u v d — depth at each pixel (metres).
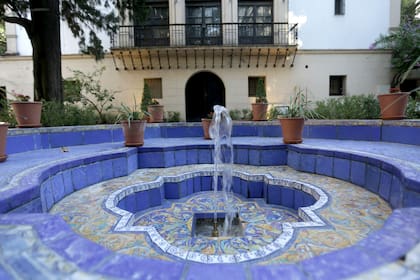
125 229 1.49
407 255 0.71
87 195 2.21
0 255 0.75
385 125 3.38
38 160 2.42
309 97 8.87
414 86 8.89
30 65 8.55
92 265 0.71
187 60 8.80
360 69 8.91
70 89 7.57
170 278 0.68
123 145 3.62
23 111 3.43
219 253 1.48
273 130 4.59
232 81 8.92
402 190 1.60
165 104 8.92
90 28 6.81
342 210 1.73
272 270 0.70
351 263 0.70
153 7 8.70
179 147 3.47
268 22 8.70
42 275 0.66
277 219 2.16
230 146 3.51
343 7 8.74
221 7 8.70
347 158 2.44
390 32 8.73
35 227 0.92
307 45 8.81
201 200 2.76
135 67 8.77
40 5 5.18
